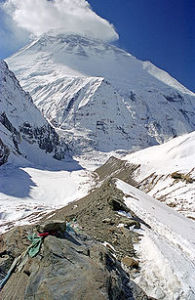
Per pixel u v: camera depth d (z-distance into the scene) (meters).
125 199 18.81
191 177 50.72
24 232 11.04
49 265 8.62
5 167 108.81
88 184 85.31
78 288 7.92
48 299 7.80
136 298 9.33
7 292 8.64
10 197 72.56
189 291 9.73
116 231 13.34
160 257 11.16
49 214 43.78
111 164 101.50
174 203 45.38
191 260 12.43
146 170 68.94
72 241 9.91
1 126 160.25
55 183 92.44
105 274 8.39
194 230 19.00
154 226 15.45
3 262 9.97
